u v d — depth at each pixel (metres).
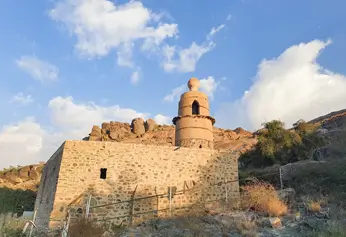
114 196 14.95
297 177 19.02
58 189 14.26
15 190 27.45
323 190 16.28
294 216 13.11
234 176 18.06
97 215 14.30
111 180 15.17
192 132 20.39
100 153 15.51
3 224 13.98
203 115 21.08
